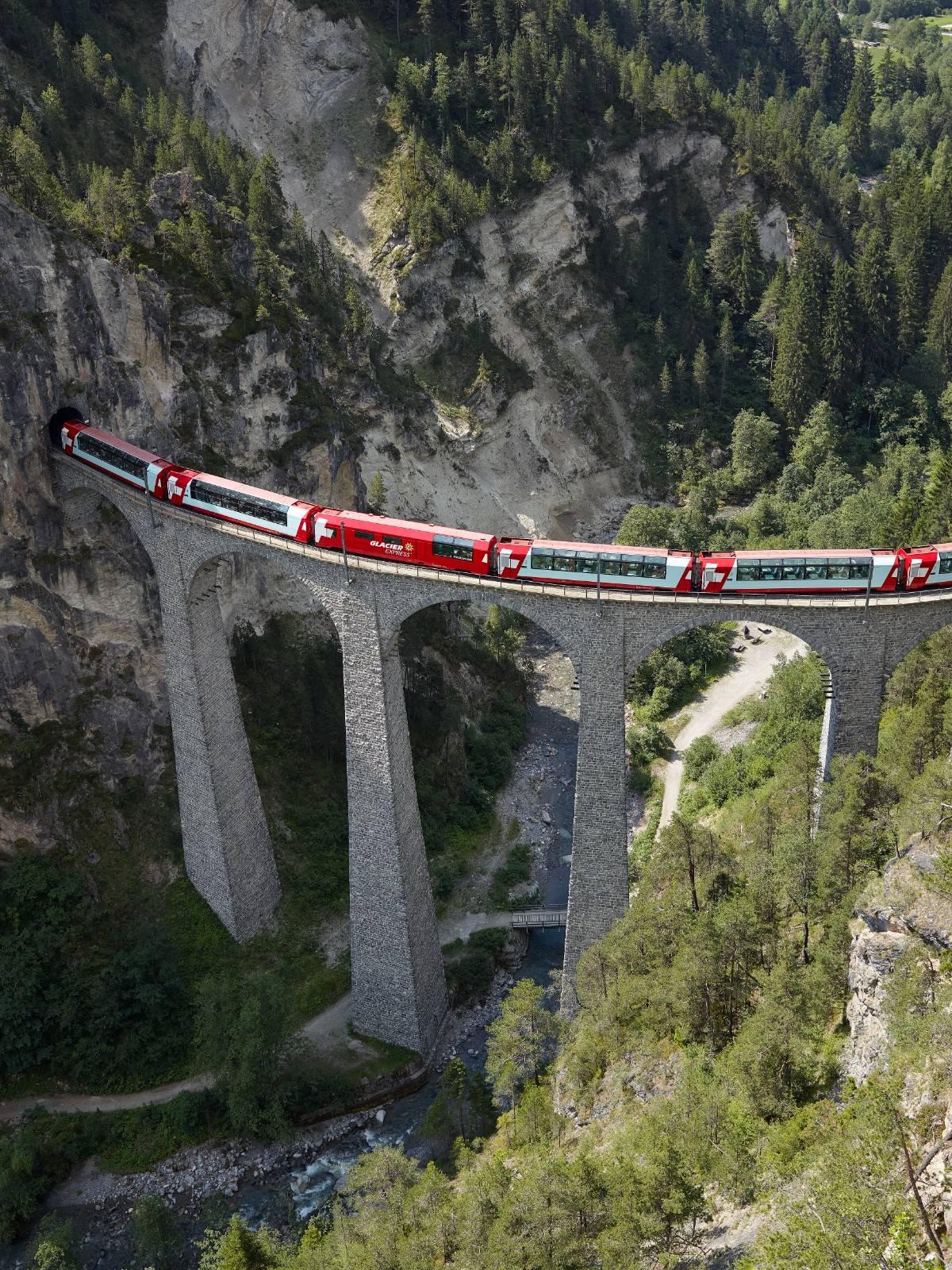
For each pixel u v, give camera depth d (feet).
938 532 284.41
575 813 197.06
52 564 236.22
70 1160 209.15
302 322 305.53
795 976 152.97
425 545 193.98
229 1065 207.21
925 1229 96.12
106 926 237.66
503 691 351.46
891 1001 128.88
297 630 292.61
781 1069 141.69
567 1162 156.97
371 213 429.38
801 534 365.81
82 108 313.94
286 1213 198.70
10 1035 220.84
